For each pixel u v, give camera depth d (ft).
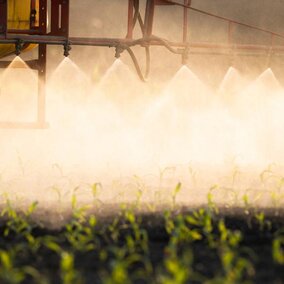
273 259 46.73
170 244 49.70
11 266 45.27
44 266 45.96
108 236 52.95
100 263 46.26
